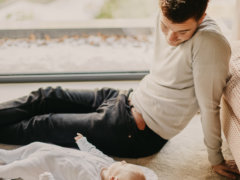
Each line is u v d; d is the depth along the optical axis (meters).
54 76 2.16
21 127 1.51
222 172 1.53
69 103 1.58
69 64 2.32
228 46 1.15
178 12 1.04
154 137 1.45
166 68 1.30
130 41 2.61
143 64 2.34
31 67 2.27
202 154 1.68
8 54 2.40
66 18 2.75
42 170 1.33
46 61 2.36
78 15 2.79
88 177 1.31
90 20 2.72
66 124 1.48
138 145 1.47
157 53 1.37
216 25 1.17
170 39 1.17
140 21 2.72
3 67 2.25
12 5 2.84
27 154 1.43
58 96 1.56
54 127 1.48
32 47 2.50
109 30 2.66
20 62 2.32
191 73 1.25
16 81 2.16
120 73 2.20
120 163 1.36
